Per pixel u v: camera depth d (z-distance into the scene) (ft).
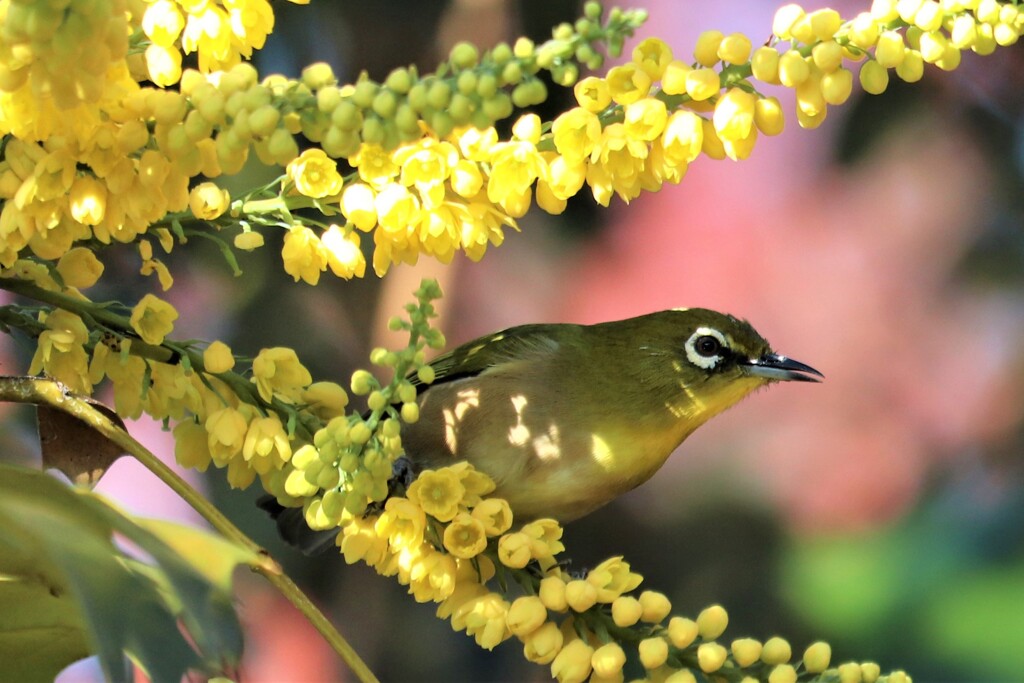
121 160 5.85
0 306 6.03
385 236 6.02
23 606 5.70
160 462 5.96
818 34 5.99
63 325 6.03
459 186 6.01
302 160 6.00
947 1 6.00
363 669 5.69
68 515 4.68
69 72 5.33
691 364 6.32
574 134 6.00
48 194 5.82
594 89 6.00
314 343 6.55
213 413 6.03
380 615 6.61
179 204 5.97
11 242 5.97
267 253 6.49
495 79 5.30
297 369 6.04
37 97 5.53
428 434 6.28
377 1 6.48
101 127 5.75
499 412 6.28
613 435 6.29
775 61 5.99
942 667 6.57
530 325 6.32
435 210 6.01
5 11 5.29
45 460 6.02
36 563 5.46
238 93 5.47
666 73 6.00
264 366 6.04
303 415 6.05
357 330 6.57
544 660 6.03
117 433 5.96
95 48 5.24
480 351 6.30
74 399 5.99
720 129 6.00
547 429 6.28
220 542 4.81
